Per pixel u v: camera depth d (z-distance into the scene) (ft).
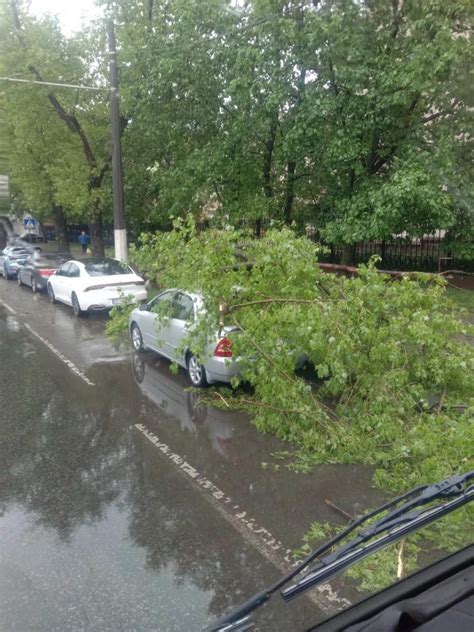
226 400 25.27
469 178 42.83
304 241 23.86
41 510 16.01
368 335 19.67
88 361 33.19
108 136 67.51
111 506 16.17
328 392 24.58
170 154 60.08
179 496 16.69
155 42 52.16
